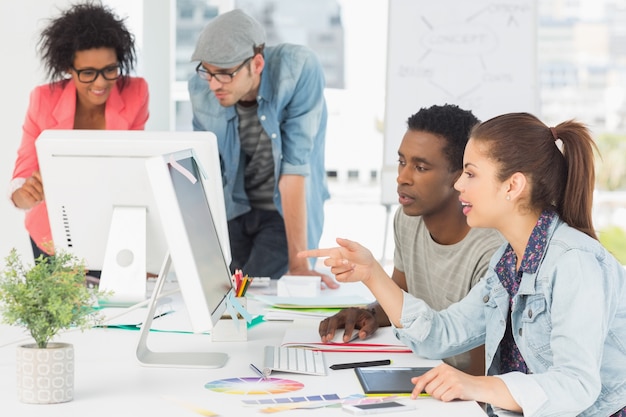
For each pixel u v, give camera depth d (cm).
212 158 185
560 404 125
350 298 210
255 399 126
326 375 142
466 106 378
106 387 132
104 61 246
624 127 488
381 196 382
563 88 486
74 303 125
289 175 284
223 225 192
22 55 362
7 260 125
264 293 229
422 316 155
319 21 450
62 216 191
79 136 185
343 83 455
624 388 137
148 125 402
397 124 379
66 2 357
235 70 263
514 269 147
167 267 151
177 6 414
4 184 367
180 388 132
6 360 149
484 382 127
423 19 377
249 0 450
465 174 143
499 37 376
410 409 121
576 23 482
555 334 131
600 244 137
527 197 139
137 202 187
